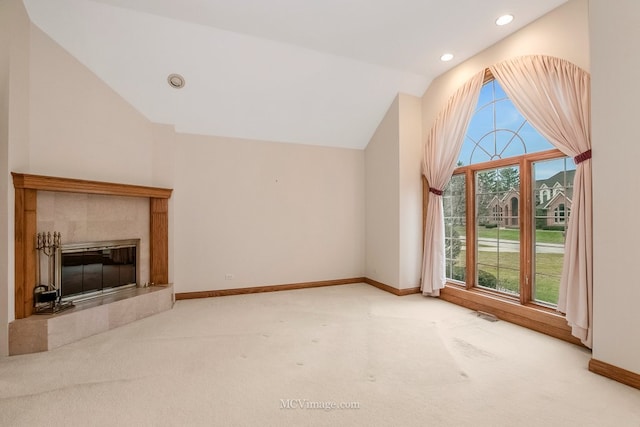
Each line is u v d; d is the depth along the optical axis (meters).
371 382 2.11
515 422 1.71
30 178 2.58
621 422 1.71
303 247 4.89
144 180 3.82
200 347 2.67
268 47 3.45
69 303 2.99
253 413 1.78
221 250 4.39
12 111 2.52
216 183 4.36
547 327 2.96
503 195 3.57
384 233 4.72
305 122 4.54
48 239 2.85
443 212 4.34
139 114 3.76
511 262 3.48
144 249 3.78
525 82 3.08
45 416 1.74
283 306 3.88
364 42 3.44
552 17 2.88
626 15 2.06
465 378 2.17
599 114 2.20
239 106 4.06
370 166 5.13
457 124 3.91
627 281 2.06
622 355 2.09
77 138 3.10
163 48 3.25
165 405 1.85
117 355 2.50
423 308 3.80
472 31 3.23
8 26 2.47
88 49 3.07
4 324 2.48
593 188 2.24
